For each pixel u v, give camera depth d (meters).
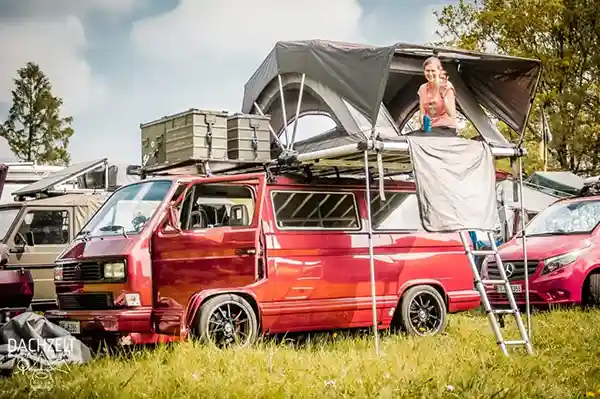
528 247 12.63
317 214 9.83
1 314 9.34
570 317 10.98
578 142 32.06
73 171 15.34
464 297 10.73
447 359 7.93
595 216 13.04
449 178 9.08
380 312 10.04
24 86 52.50
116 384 6.77
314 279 9.54
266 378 6.99
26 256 13.12
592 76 33.50
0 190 12.28
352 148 8.86
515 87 10.56
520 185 10.05
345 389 6.61
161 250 8.83
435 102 9.98
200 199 9.29
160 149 9.98
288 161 9.66
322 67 9.80
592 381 7.14
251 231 8.88
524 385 6.76
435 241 10.63
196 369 7.31
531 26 32.81
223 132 9.66
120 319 8.59
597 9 32.38
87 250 9.13
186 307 8.69
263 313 9.12
